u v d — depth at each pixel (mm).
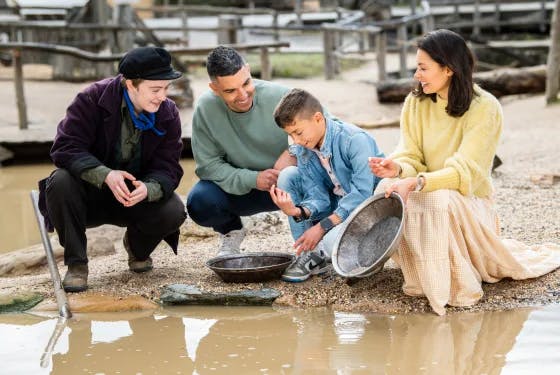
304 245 4730
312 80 17031
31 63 17703
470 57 4398
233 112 5141
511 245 4914
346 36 21094
